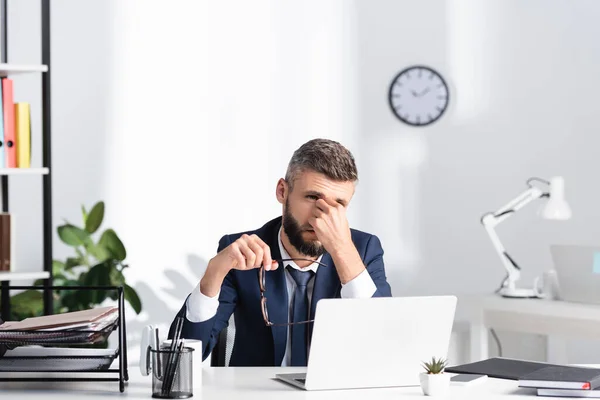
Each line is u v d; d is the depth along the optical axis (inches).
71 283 151.7
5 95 130.6
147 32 166.7
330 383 71.1
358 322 70.8
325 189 84.0
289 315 90.2
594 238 182.1
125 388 71.1
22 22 157.1
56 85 160.4
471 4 181.6
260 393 69.1
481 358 153.3
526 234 181.9
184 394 67.0
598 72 182.7
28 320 73.8
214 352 91.7
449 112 181.3
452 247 181.3
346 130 177.9
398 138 179.9
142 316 165.9
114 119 164.6
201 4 170.1
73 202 161.8
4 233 133.6
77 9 161.8
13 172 130.7
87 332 69.4
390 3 179.9
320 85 176.9
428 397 67.8
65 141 161.2
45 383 73.1
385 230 179.5
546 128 182.5
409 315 72.3
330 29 177.3
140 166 166.4
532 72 182.5
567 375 69.8
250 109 173.0
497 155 182.1
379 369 72.3
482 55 181.9
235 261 79.2
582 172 182.7
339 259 83.4
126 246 165.5
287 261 90.1
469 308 154.6
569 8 183.0
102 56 163.6
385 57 179.9
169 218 168.1
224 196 171.3
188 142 169.3
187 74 169.3
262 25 173.8
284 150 174.9
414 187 180.4
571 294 144.1
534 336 171.6
